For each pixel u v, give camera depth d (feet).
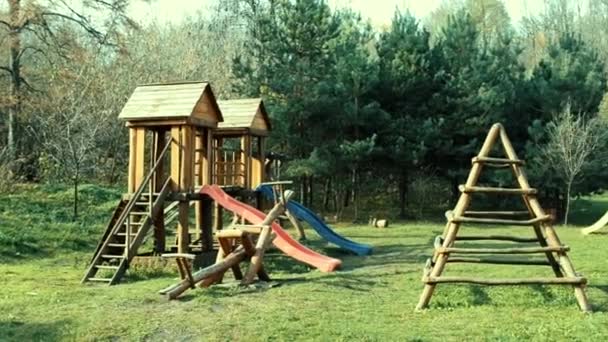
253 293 33.76
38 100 92.48
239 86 93.25
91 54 100.83
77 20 92.43
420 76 94.38
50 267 45.83
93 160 93.25
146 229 42.78
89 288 36.91
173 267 42.96
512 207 96.78
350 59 90.22
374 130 92.38
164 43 133.28
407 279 39.06
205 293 33.45
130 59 105.19
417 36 95.96
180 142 46.24
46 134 91.97
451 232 31.40
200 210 50.72
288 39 92.27
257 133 64.80
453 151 92.94
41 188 81.30
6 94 89.40
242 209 47.67
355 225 86.33
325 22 92.58
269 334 25.52
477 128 92.58
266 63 93.97
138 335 25.85
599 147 90.07
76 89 92.63
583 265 44.29
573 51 100.27
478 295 32.48
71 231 59.67
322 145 90.68
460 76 93.15
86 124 87.56
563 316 28.50
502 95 91.04
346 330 25.94
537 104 96.99
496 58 95.55
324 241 66.74
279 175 86.17
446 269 42.14
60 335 26.04
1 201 69.72
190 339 25.27
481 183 94.73
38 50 93.04
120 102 98.73
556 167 87.56
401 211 98.27
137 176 46.93
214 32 141.28
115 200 79.51
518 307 30.45
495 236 33.88
